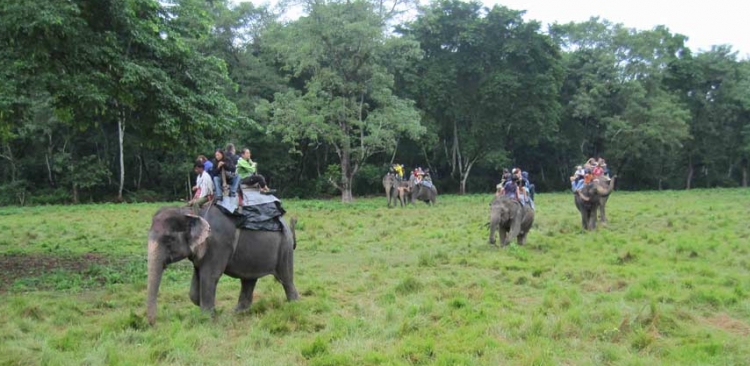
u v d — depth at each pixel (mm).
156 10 14531
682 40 61062
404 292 10930
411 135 38562
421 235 19750
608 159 57500
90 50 12453
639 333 7738
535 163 60156
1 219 26391
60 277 12234
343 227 22234
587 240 17312
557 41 55312
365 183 51969
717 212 24438
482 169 57906
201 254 8680
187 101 13922
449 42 49344
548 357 7004
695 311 9336
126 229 21219
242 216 9203
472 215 26062
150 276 8227
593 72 53875
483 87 46812
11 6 11281
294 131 36531
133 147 44344
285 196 49156
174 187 47031
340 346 7609
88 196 43906
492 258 14469
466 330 8125
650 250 14805
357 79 38781
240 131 42750
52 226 22688
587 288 11180
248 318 9297
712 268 12469
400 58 40688
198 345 7691
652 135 51156
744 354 7277
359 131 38906
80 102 12719
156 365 6871
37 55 12148
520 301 10281
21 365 6891
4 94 12414
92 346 7602
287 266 10047
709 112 59750
